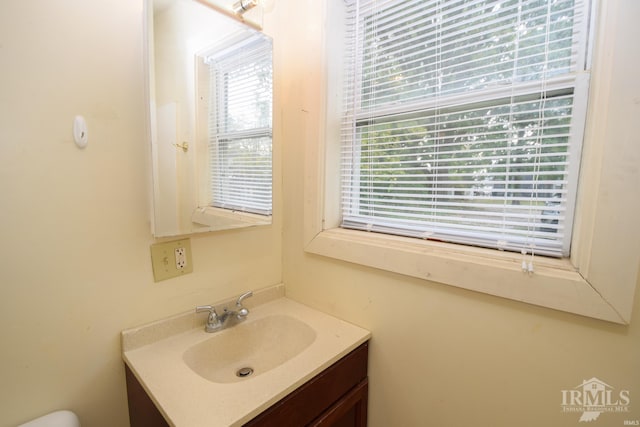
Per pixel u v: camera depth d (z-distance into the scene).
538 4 0.84
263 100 1.31
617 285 0.69
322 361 0.96
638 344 0.68
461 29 0.97
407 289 1.04
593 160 0.71
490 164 0.93
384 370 1.13
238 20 1.14
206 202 1.13
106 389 0.98
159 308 1.08
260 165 1.33
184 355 1.00
